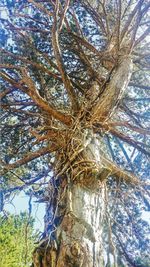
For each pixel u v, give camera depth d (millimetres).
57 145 5617
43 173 5973
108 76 6293
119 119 7012
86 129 5766
